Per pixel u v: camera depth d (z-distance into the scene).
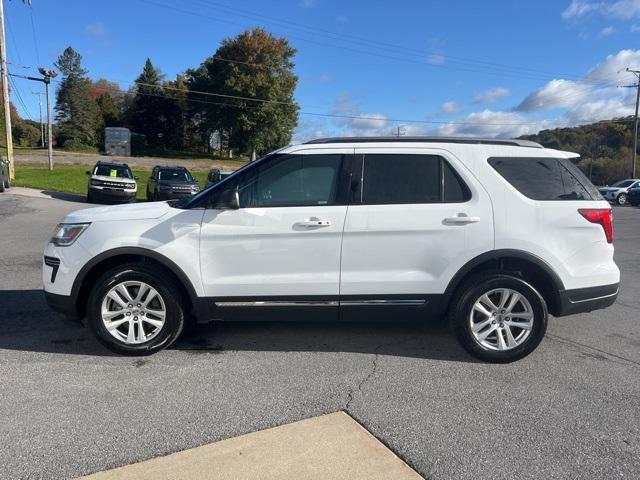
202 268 4.31
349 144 4.44
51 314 5.61
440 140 4.49
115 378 3.97
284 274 4.32
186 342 4.79
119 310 4.37
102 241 4.28
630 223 17.78
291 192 4.39
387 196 4.35
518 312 4.36
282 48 69.88
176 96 91.38
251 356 4.46
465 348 4.38
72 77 84.38
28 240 10.91
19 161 44.44
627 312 6.05
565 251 4.34
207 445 3.02
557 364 4.35
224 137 83.31
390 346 4.74
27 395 3.66
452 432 3.20
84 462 2.84
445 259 4.29
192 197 4.64
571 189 4.47
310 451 2.96
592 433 3.21
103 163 22.28
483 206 4.30
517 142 4.56
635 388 3.87
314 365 4.27
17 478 2.70
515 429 3.24
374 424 3.28
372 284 4.30
